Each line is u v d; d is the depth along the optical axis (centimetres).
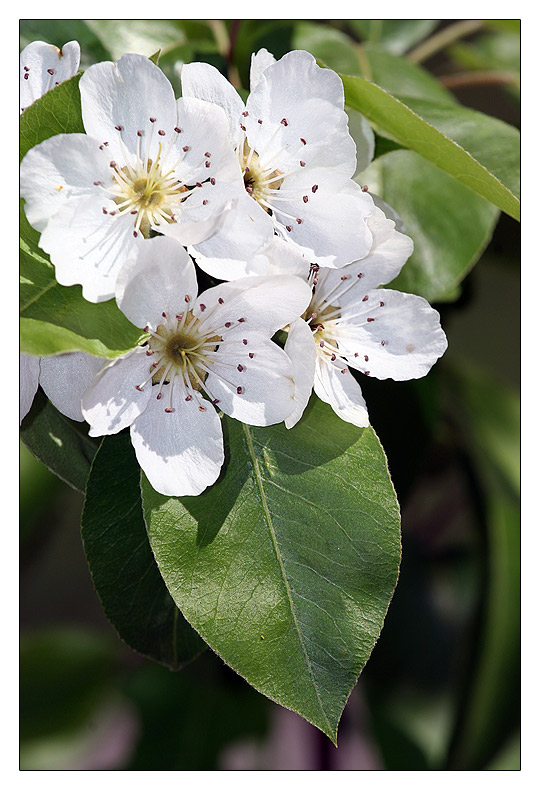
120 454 29
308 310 30
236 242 28
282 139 29
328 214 29
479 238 34
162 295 28
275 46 35
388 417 35
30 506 36
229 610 28
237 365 29
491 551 37
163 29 34
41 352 27
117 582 30
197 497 29
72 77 29
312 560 29
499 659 36
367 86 30
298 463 29
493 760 36
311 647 28
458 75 38
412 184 34
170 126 28
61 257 28
